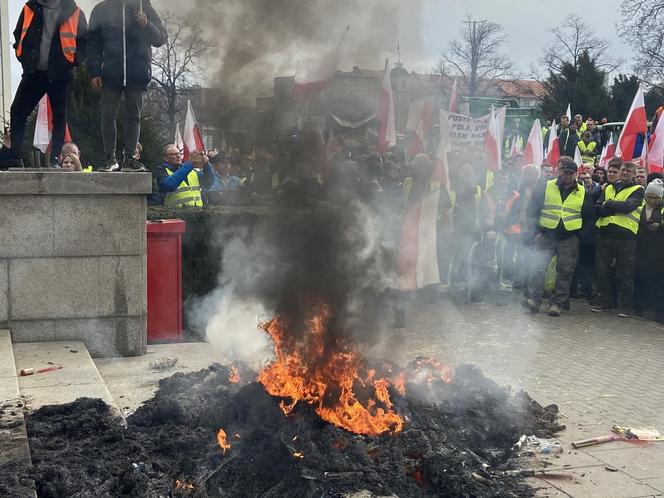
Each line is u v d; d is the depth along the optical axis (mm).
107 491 3348
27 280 5938
